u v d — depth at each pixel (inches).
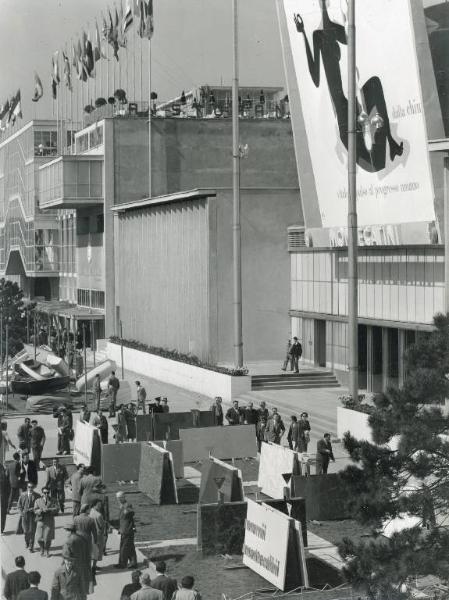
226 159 3120.1
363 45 1772.9
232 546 984.9
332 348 2130.9
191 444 1430.9
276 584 880.3
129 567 944.9
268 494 1219.2
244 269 2295.8
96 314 3211.1
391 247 1861.5
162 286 2618.1
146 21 3019.2
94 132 3326.8
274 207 2301.9
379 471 794.8
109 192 3112.7
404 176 1732.3
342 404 1535.4
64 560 805.2
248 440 1443.2
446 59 1780.3
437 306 1726.1
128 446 1336.1
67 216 3865.7
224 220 2274.9
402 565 714.8
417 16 1631.4
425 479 844.0
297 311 2268.7
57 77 3767.2
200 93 3326.8
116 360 2790.4
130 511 947.3
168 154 3093.0
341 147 1924.2
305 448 1406.3
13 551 1000.2
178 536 1058.7
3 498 1120.8
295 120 2048.5
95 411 1897.1
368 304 1957.4
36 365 2364.7
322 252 2155.5
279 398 1908.2
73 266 3794.3
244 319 2295.8
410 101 1680.6
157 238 2655.0
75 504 1077.8
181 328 2469.2
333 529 1062.4
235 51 1999.3
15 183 4448.8
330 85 1916.8
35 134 4101.9
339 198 1968.5
